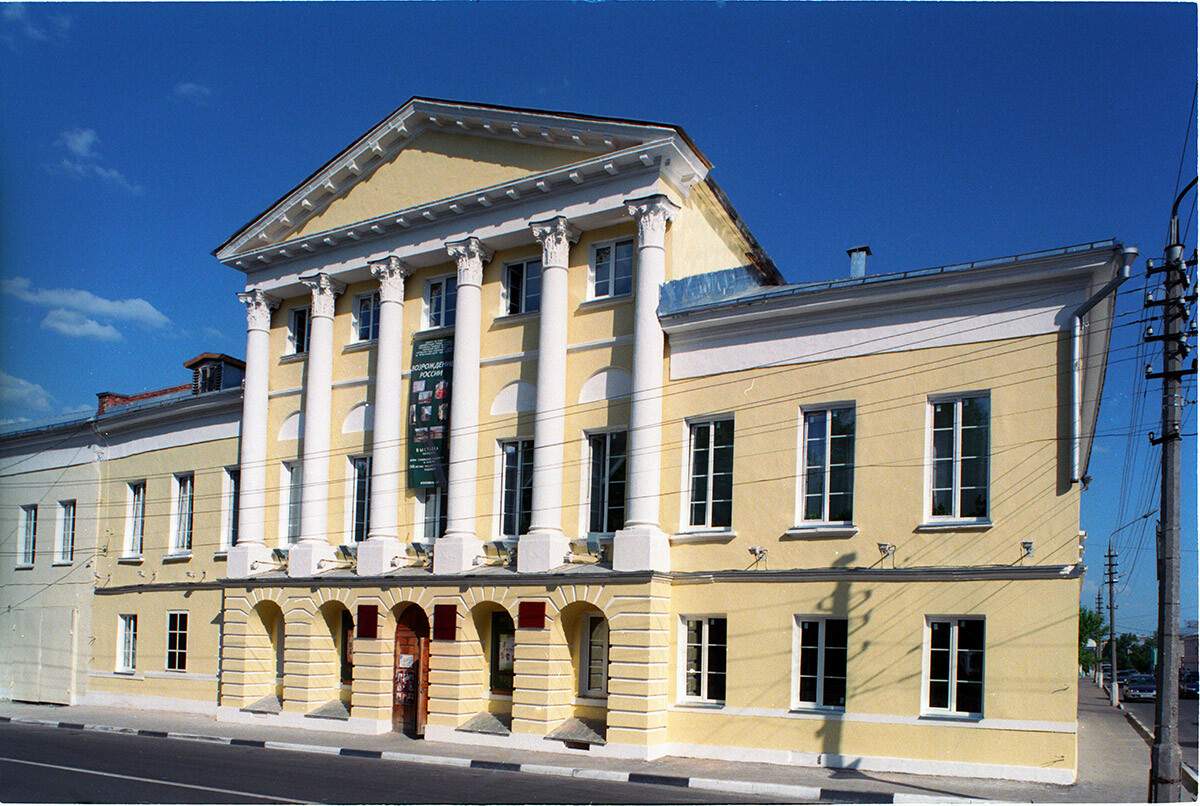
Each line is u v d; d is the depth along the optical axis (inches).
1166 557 631.2
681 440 936.3
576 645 966.4
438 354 1098.1
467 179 1085.8
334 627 1141.1
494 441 1043.3
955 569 783.7
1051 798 682.2
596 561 948.0
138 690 1359.5
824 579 842.8
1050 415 769.6
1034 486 767.7
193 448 1362.0
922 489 812.0
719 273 1016.2
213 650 1278.3
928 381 823.7
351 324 1194.0
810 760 821.9
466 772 825.5
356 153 1160.8
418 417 1097.4
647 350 944.9
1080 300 770.8
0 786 701.3
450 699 989.2
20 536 1599.4
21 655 1545.3
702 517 924.6
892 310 847.7
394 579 1050.1
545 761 865.5
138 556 1405.0
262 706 1156.5
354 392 1166.3
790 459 877.2
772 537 874.8
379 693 1049.5
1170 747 617.0
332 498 1161.4
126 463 1456.7
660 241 962.1
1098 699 2329.0
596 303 1000.2
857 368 856.9
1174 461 634.8
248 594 1178.6
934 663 793.6
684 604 909.2
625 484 957.8
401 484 1100.5
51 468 1567.4
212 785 714.2
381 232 1143.6
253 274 1262.3
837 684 832.9
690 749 879.7
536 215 1034.1
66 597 1496.1
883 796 689.6
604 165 977.5
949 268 812.0
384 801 658.8
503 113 1040.8
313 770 808.9
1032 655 750.5
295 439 1216.2
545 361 999.0
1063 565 746.2
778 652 854.5
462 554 1015.0
